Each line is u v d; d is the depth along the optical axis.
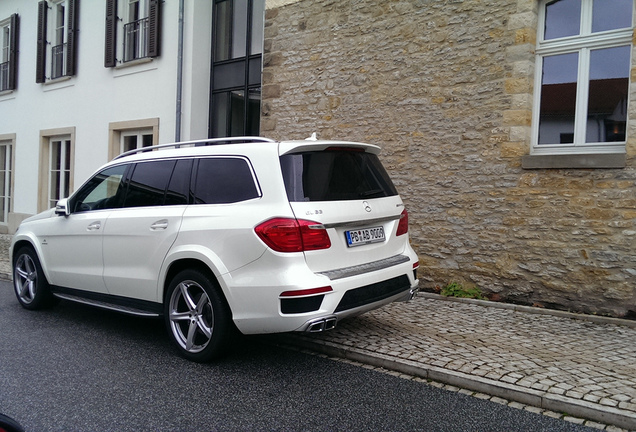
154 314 4.82
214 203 4.46
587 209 6.02
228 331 4.36
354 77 7.89
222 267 4.20
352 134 7.91
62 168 13.89
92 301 5.56
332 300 3.95
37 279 6.23
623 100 6.07
